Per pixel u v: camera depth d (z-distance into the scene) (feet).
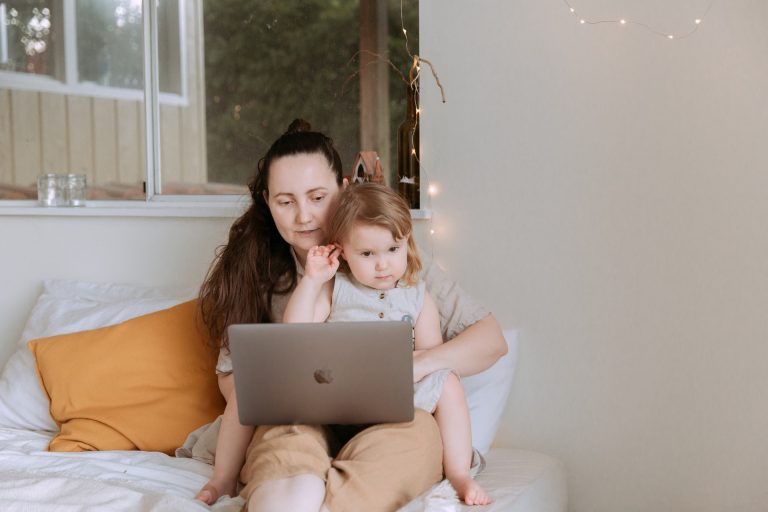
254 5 8.64
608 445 6.44
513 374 6.61
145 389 6.24
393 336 4.52
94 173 8.96
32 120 9.00
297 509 4.17
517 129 6.66
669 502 6.25
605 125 6.34
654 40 6.16
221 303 6.04
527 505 5.28
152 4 8.62
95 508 4.27
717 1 5.96
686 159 6.09
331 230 5.52
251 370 4.66
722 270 6.02
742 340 5.98
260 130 8.67
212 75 8.73
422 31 7.00
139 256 8.08
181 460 5.67
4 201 8.80
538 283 6.64
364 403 4.68
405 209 5.48
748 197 5.91
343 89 8.43
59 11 8.93
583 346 6.49
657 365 6.25
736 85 5.92
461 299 5.98
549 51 6.51
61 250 8.34
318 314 5.64
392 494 4.50
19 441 6.13
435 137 6.98
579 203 6.46
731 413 6.03
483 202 6.81
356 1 8.36
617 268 6.35
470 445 5.21
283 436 4.68
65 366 6.39
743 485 6.01
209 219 7.81
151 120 8.71
